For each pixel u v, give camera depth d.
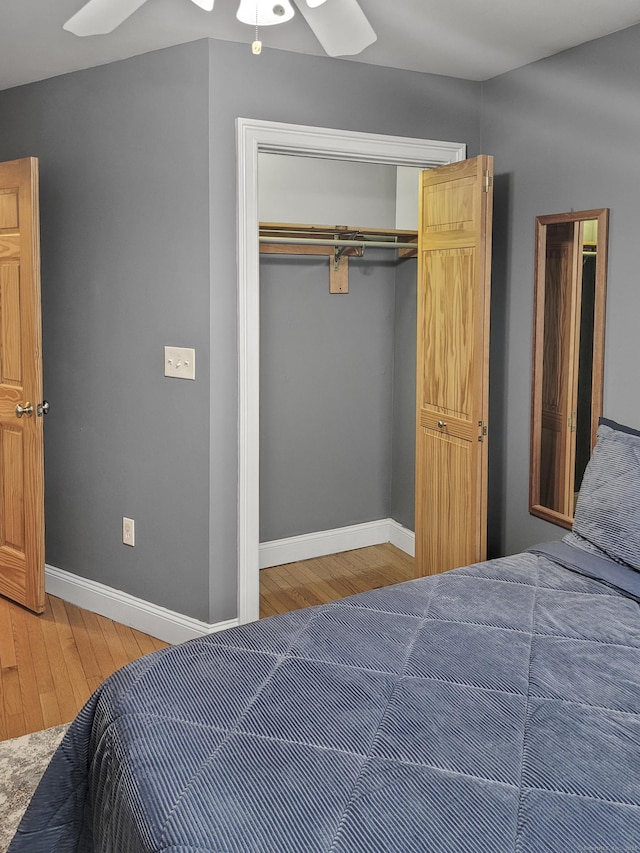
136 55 3.16
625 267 2.90
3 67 3.33
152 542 3.45
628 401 2.92
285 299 4.11
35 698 2.95
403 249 4.24
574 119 3.07
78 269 3.53
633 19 2.73
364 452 4.50
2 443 3.69
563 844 1.37
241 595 3.33
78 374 3.61
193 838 1.41
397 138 3.37
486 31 2.86
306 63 3.15
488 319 3.14
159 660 2.02
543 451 3.33
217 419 3.19
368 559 4.41
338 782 1.53
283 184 4.05
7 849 2.09
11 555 3.74
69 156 3.48
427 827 1.41
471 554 3.27
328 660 2.00
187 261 3.15
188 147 3.07
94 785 1.86
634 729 1.72
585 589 2.44
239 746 1.66
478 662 1.99
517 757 1.61
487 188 3.06
